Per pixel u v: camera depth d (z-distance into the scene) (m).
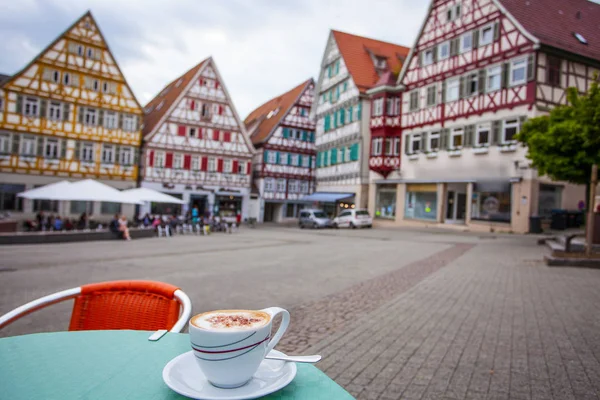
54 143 31.91
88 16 32.84
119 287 2.55
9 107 30.20
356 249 15.95
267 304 6.70
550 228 22.08
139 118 35.34
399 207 29.98
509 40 22.58
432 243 18.27
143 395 1.18
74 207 32.72
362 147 33.62
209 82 39.56
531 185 21.34
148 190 25.84
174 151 37.81
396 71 36.44
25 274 9.52
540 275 9.34
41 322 5.58
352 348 4.54
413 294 7.41
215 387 1.21
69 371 1.33
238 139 41.12
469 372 3.86
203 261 12.27
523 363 4.08
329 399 1.17
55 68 31.70
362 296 7.28
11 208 30.52
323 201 38.94
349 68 35.44
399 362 4.12
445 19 26.81
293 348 4.54
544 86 21.52
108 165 34.12
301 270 10.41
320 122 41.28
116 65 34.00
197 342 1.15
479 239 19.61
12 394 1.16
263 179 43.91
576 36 23.70
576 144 13.09
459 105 25.55
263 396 1.17
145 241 20.89
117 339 1.64
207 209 39.62
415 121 28.95
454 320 5.68
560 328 5.28
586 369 3.93
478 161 24.23
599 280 8.69
